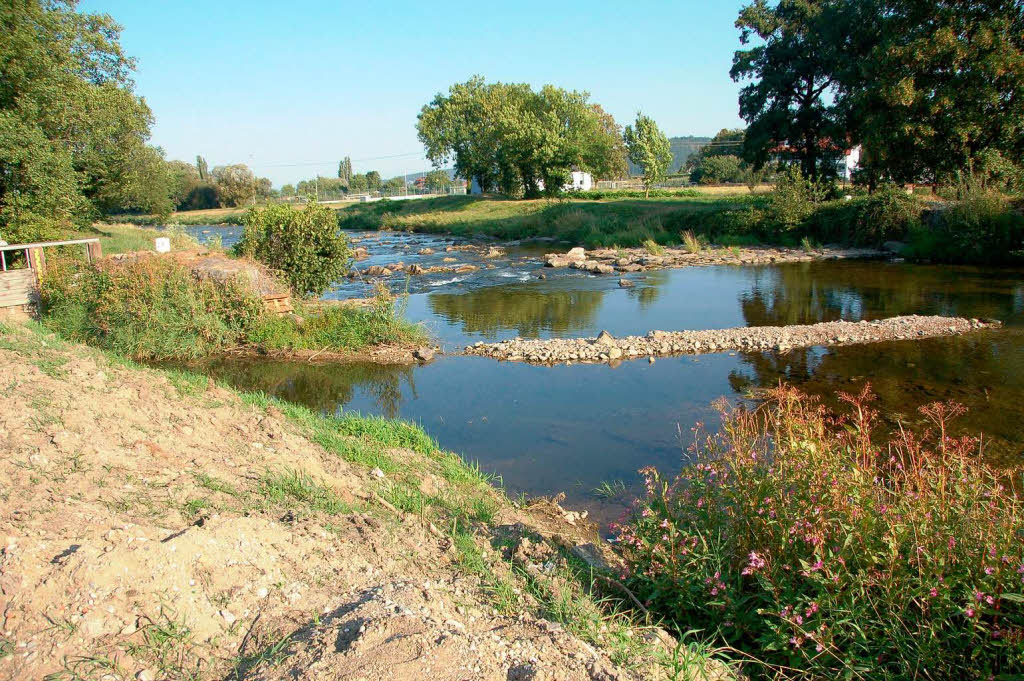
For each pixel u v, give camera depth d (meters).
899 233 27.89
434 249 36.09
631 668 3.38
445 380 11.46
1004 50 24.91
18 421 5.14
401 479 6.52
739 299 19.11
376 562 4.11
